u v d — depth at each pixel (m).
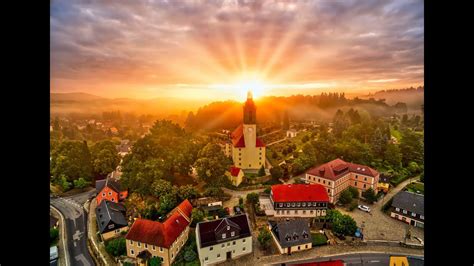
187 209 22.33
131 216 22.20
